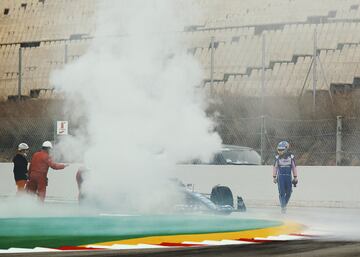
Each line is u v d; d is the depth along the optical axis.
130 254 31.02
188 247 33.91
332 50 114.56
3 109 107.44
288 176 61.91
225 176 80.31
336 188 74.25
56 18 130.50
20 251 32.16
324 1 120.12
